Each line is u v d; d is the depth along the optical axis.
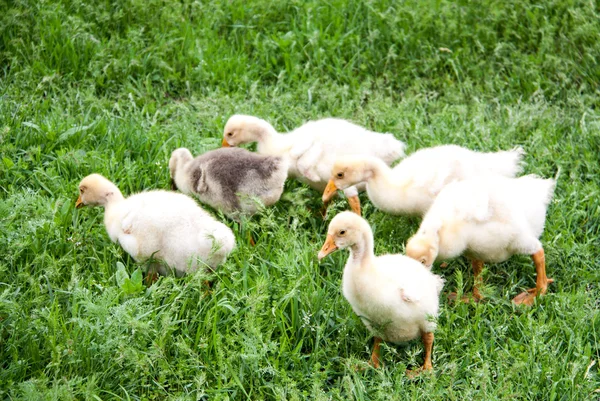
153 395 2.58
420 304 2.61
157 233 2.74
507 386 2.57
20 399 2.51
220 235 2.73
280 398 2.55
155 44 3.45
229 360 2.59
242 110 3.25
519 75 3.41
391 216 2.98
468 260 2.90
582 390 2.60
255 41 3.48
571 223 2.98
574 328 2.71
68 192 2.95
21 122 3.12
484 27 3.51
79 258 2.80
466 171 2.92
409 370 2.66
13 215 2.79
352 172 2.90
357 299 2.63
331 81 3.40
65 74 3.36
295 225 2.86
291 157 2.98
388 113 3.24
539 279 2.80
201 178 2.93
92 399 2.54
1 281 2.74
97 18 3.48
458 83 3.40
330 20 3.56
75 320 2.59
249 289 2.71
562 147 3.17
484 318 2.74
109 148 3.10
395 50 3.47
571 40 3.47
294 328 2.68
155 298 2.68
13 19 3.40
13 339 2.60
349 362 2.60
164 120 3.28
